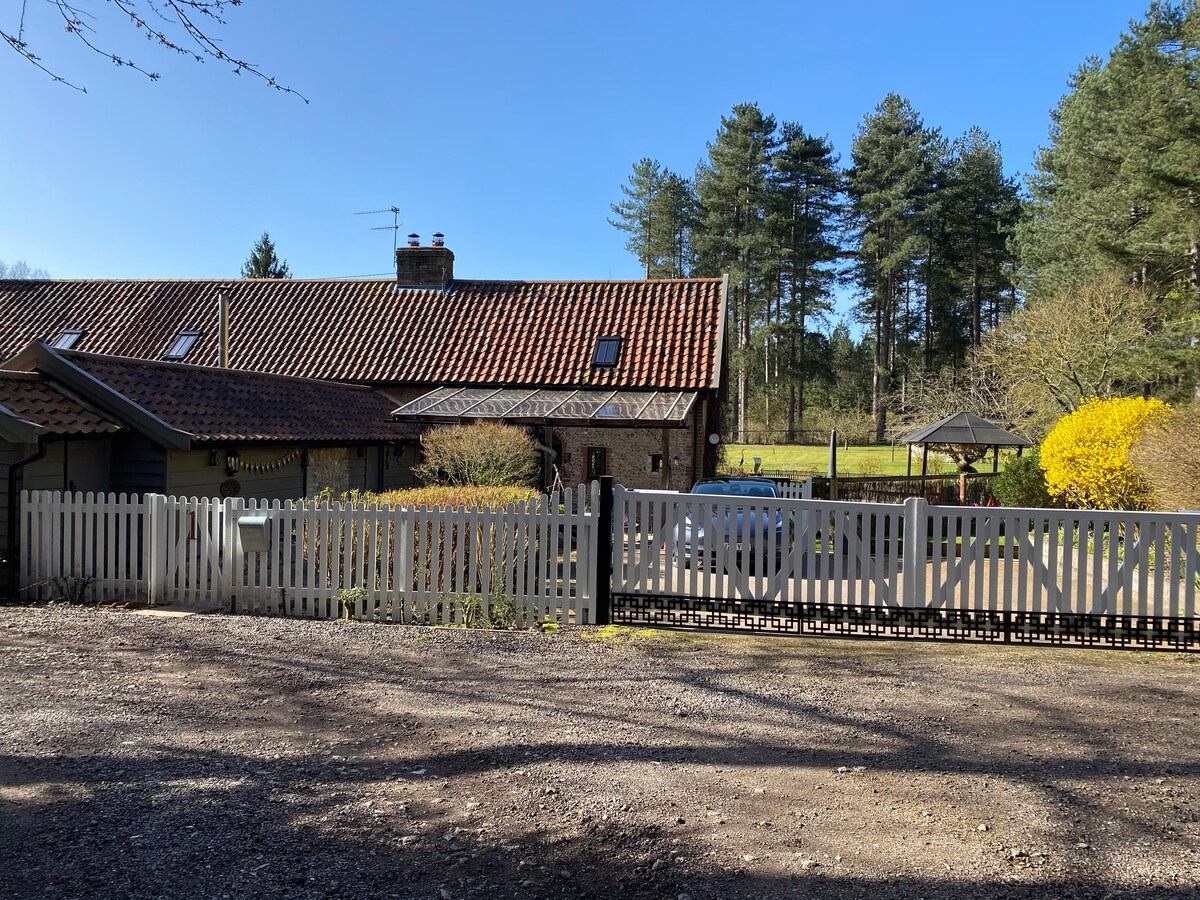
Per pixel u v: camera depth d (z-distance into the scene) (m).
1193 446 12.45
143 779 4.36
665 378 22.61
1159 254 28.14
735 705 5.74
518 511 8.48
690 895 3.28
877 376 55.03
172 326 26.62
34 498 9.47
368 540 8.77
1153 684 6.30
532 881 3.38
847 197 58.03
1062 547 7.65
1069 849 3.65
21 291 28.44
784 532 8.08
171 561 9.16
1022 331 32.25
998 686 6.23
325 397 19.09
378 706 5.66
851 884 3.36
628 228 64.62
